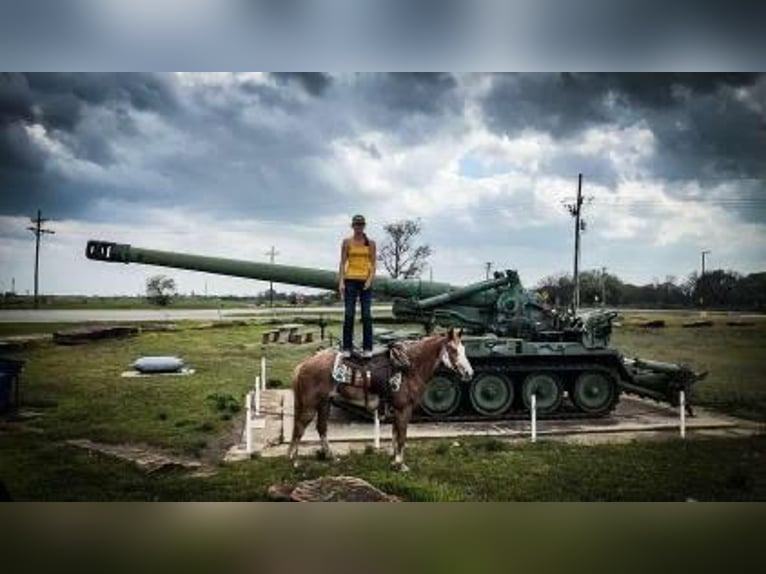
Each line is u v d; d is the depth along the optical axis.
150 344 21.48
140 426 10.72
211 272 12.00
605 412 11.84
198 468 8.65
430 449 9.53
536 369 11.52
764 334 24.28
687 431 10.85
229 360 18.52
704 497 7.81
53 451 9.26
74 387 14.16
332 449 9.55
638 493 7.87
